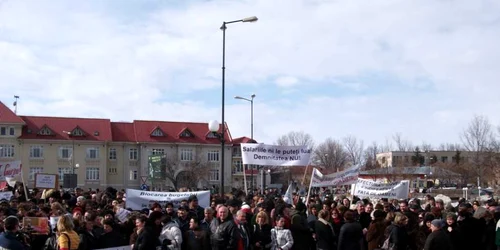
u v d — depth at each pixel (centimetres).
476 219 1507
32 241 1222
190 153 9838
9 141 9050
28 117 9400
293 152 1986
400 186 2256
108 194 2073
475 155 7381
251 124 4697
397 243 1327
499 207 1630
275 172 9188
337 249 1423
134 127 9844
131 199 1823
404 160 10862
